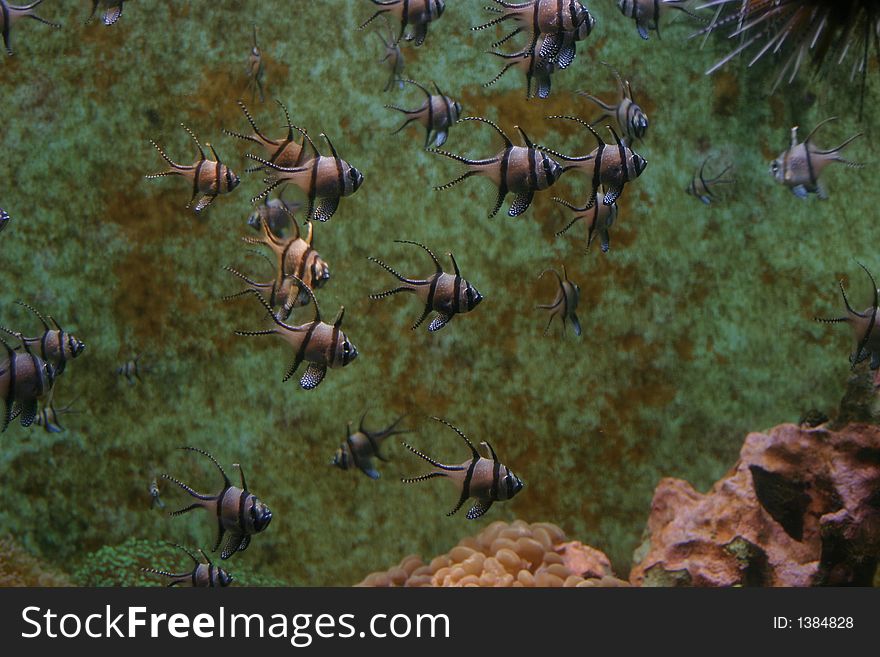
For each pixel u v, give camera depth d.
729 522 1.26
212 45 1.37
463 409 1.36
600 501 1.35
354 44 1.36
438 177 1.35
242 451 1.37
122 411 1.38
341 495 1.36
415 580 1.27
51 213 1.39
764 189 1.35
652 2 1.17
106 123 1.38
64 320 1.38
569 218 1.34
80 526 1.39
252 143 1.36
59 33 1.38
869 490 1.25
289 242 1.06
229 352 1.37
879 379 1.26
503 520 1.35
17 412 1.06
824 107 1.36
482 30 1.35
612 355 1.35
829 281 1.35
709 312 1.35
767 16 1.19
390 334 1.36
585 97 1.35
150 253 1.38
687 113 1.36
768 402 1.35
